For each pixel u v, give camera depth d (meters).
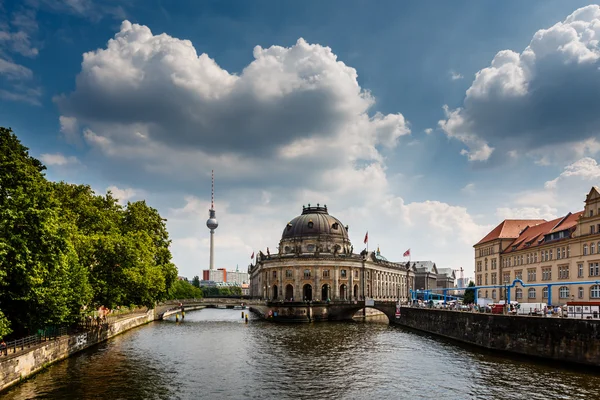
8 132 45.78
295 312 131.38
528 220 121.25
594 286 79.31
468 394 43.94
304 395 44.09
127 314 109.12
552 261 92.81
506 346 64.75
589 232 81.62
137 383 47.22
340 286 157.38
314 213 172.25
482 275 126.94
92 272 67.31
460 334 79.12
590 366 52.25
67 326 62.78
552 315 62.59
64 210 66.06
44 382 46.38
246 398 42.91
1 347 45.53
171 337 86.38
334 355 65.69
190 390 45.31
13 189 42.59
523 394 43.06
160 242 99.31
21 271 40.66
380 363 59.25
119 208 87.44
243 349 71.38
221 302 146.50
